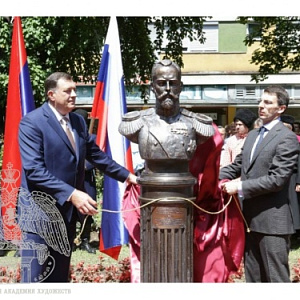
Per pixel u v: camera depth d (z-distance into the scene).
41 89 11.08
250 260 4.38
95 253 6.95
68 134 4.08
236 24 19.97
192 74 20.31
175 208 3.75
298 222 6.09
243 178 4.29
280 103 4.18
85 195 3.83
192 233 3.85
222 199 4.21
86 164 6.62
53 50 11.69
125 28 13.22
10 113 5.37
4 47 11.05
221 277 4.15
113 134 5.70
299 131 9.48
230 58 20.25
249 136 4.37
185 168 3.83
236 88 20.25
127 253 6.99
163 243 3.76
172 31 13.84
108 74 5.76
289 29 13.60
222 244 4.20
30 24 10.96
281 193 4.14
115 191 5.40
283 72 19.67
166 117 3.81
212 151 4.01
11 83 5.39
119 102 5.73
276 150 4.09
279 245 4.14
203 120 3.86
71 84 4.02
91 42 11.90
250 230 4.23
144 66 13.45
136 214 4.27
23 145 3.93
